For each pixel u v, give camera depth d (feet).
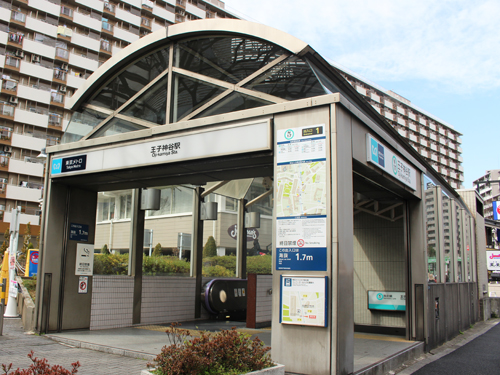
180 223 38.17
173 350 14.06
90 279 29.60
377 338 31.14
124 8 167.63
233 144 21.58
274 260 19.83
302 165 19.80
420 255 31.01
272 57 23.08
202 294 38.52
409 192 29.53
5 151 133.90
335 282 18.30
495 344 35.99
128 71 28.22
